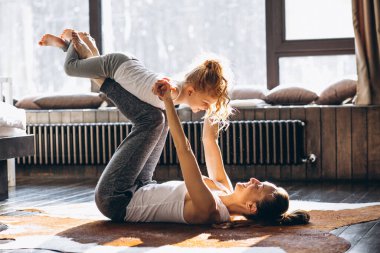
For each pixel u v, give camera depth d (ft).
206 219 9.66
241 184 9.80
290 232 9.14
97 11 19.42
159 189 10.02
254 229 9.43
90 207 12.11
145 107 9.86
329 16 18.01
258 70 18.76
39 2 20.30
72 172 18.44
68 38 10.55
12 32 20.58
